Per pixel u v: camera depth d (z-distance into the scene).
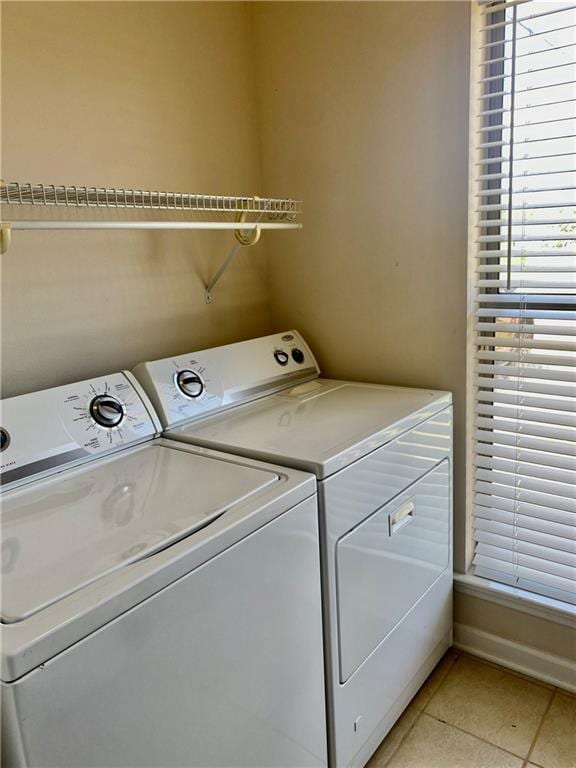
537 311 1.62
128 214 1.63
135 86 1.60
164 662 0.86
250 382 1.74
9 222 1.10
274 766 1.11
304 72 1.88
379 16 1.69
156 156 1.68
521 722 1.61
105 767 0.78
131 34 1.58
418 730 1.60
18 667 0.67
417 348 1.82
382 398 1.69
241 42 1.94
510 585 1.79
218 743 0.97
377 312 1.89
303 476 1.16
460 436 1.78
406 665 1.60
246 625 1.01
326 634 1.25
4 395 1.38
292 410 1.61
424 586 1.65
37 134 1.38
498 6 1.52
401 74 1.68
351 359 1.99
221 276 1.94
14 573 0.84
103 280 1.57
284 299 2.12
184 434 1.43
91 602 0.76
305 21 1.84
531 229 1.61
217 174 1.90
